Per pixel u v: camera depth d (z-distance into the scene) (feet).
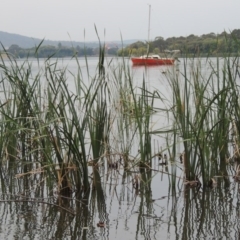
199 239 11.79
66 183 15.71
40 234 12.09
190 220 13.15
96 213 13.75
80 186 15.88
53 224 12.82
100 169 18.58
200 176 16.88
